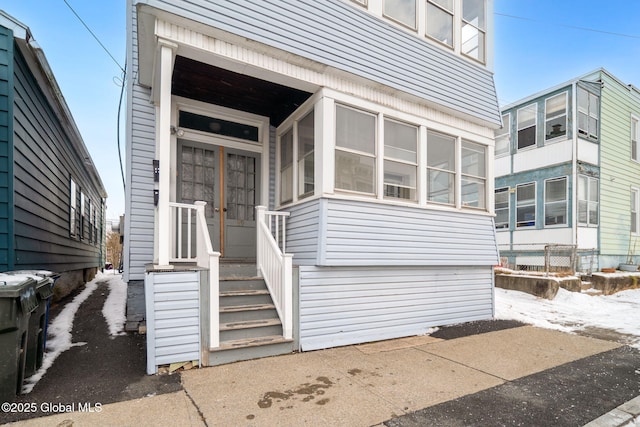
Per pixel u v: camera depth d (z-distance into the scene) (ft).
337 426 8.75
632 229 43.19
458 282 21.03
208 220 19.58
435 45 20.34
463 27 22.40
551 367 13.46
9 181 15.99
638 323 21.61
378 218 17.58
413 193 19.38
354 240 16.66
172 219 17.75
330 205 16.21
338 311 16.28
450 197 21.04
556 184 37.47
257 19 14.55
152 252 17.49
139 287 17.06
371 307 17.34
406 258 18.25
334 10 16.72
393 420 9.11
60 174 26.50
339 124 17.06
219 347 12.92
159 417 9.00
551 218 37.63
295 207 18.42
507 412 9.66
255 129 21.54
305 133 18.47
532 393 10.96
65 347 14.26
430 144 20.53
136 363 12.74
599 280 33.22
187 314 12.60
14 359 9.66
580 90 37.29
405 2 19.43
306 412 9.43
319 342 15.55
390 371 12.71
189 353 12.53
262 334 14.39
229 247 20.08
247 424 8.76
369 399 10.30
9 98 16.11
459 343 16.74
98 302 22.65
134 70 17.65
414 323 18.84
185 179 19.13
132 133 17.49
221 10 13.75
